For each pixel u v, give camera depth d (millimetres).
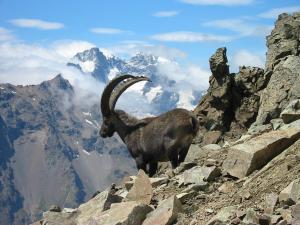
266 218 8758
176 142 15062
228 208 9672
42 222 12297
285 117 13570
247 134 16094
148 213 10477
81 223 11375
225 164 11758
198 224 9711
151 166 16266
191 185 11406
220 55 20844
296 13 20203
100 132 17312
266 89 17859
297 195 9094
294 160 10445
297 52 18969
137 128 16359
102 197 11766
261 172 10703
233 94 20609
